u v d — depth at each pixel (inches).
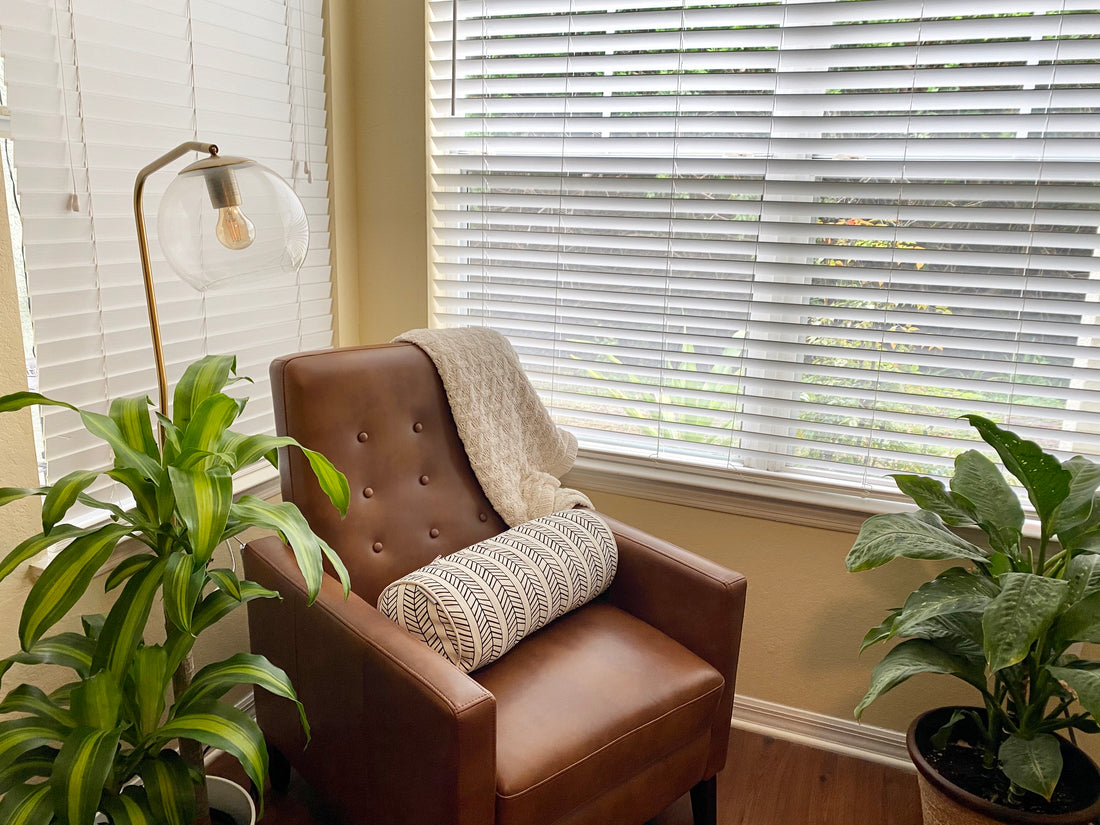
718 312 78.0
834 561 74.9
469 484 70.9
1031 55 63.2
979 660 57.4
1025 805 54.2
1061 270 65.8
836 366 73.8
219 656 72.6
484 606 54.6
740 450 79.1
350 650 50.6
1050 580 49.2
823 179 71.5
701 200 74.9
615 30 75.6
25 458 51.7
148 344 62.7
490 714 44.1
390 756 48.7
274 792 68.4
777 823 67.7
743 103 72.6
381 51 81.9
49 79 51.9
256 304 74.5
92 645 45.5
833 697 77.9
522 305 85.3
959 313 69.6
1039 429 68.6
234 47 67.8
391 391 66.2
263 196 45.3
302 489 60.5
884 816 68.8
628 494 82.0
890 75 67.1
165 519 43.1
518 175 81.0
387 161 84.7
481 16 79.4
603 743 50.7
